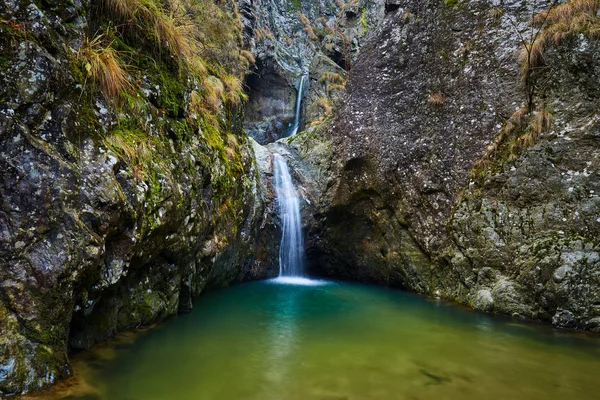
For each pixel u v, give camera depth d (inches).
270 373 152.1
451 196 293.7
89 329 162.1
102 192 141.9
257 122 684.1
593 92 239.3
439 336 203.8
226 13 416.8
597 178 225.5
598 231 218.7
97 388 131.0
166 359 161.6
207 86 285.1
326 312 253.4
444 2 332.2
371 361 167.6
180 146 218.5
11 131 122.1
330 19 853.2
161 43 211.2
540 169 245.3
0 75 121.3
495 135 278.8
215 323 219.0
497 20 296.8
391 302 283.9
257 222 366.6
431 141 315.0
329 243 402.9
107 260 154.3
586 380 150.8
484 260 259.4
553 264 224.4
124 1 182.2
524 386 144.7
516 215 250.5
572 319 215.6
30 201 123.2
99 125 156.9
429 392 138.5
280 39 773.9
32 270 121.0
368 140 363.9
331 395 134.7
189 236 220.8
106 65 162.6
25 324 118.9
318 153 414.9
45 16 137.1
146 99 193.9
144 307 194.9
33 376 118.6
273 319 233.9
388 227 349.7
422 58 337.7
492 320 232.8
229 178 294.5
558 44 254.5
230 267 327.9
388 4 381.4
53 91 133.4
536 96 262.5
